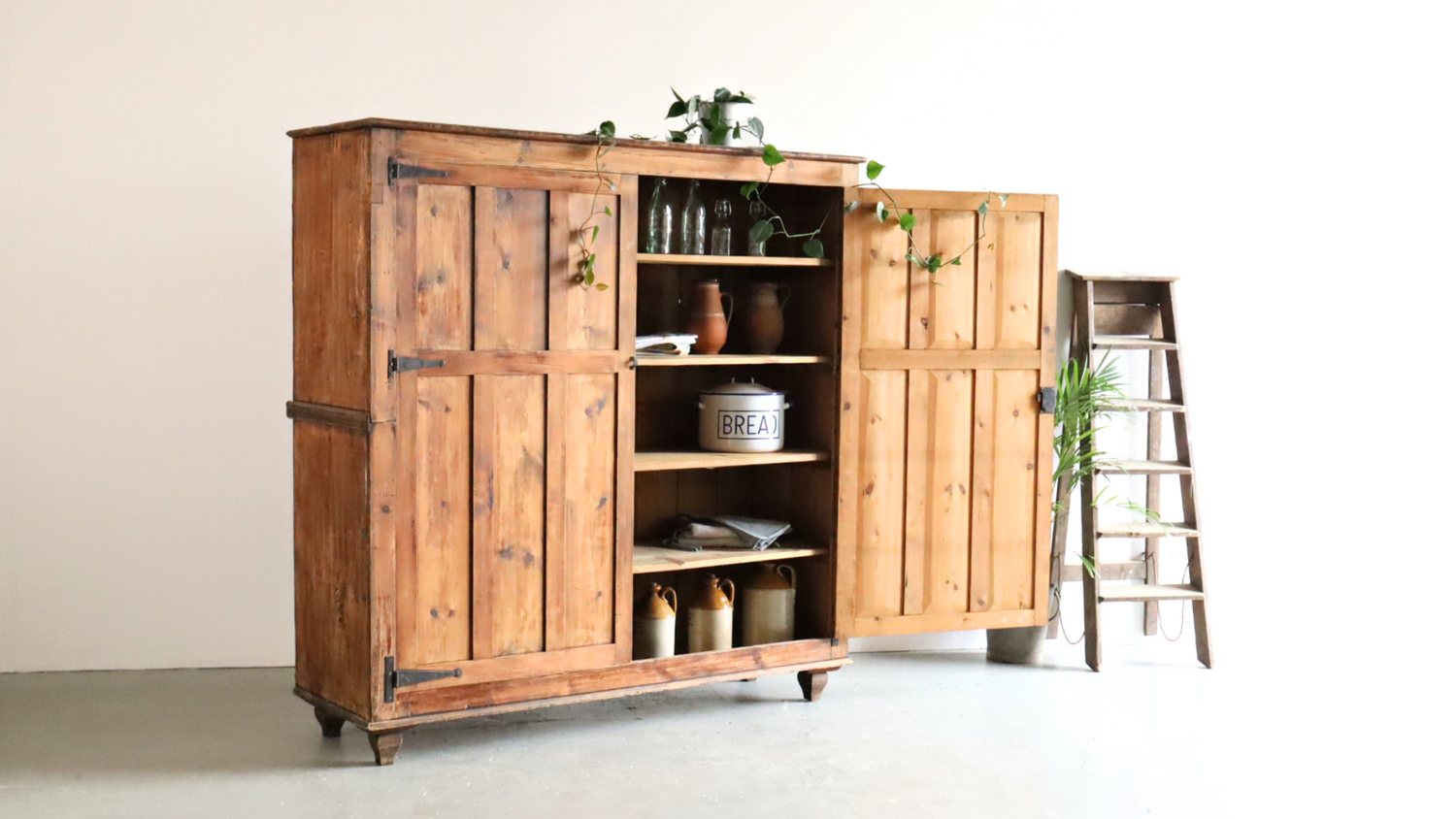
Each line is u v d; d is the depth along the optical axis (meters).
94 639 4.55
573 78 4.77
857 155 4.78
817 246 4.40
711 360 4.22
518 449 3.85
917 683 4.73
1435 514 5.70
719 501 4.85
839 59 5.02
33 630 4.50
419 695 3.74
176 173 4.49
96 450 4.50
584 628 4.01
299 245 3.92
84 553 4.52
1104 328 5.23
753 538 4.39
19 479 4.45
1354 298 5.61
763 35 4.94
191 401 4.55
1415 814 3.54
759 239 4.35
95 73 4.41
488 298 3.77
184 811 3.36
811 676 4.47
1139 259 5.38
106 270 4.46
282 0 4.53
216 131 4.52
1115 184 5.34
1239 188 5.47
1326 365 5.60
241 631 4.65
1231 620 5.57
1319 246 5.56
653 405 4.64
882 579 4.51
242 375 4.59
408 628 3.71
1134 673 4.92
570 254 3.89
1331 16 5.53
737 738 4.07
